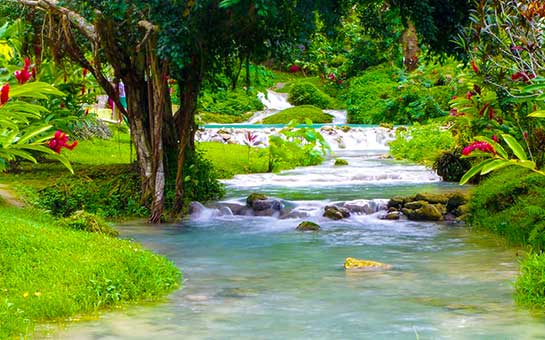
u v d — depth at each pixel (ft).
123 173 39.58
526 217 29.48
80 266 21.36
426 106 96.32
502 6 26.99
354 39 118.83
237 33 35.63
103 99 81.00
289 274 23.85
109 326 18.04
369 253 27.22
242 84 52.26
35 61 39.99
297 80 124.67
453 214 35.04
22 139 23.34
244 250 28.07
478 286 21.89
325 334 17.46
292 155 56.18
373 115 101.14
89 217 29.40
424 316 18.84
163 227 33.68
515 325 17.94
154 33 32.86
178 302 20.33
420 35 36.32
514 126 32.45
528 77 26.12
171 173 38.47
